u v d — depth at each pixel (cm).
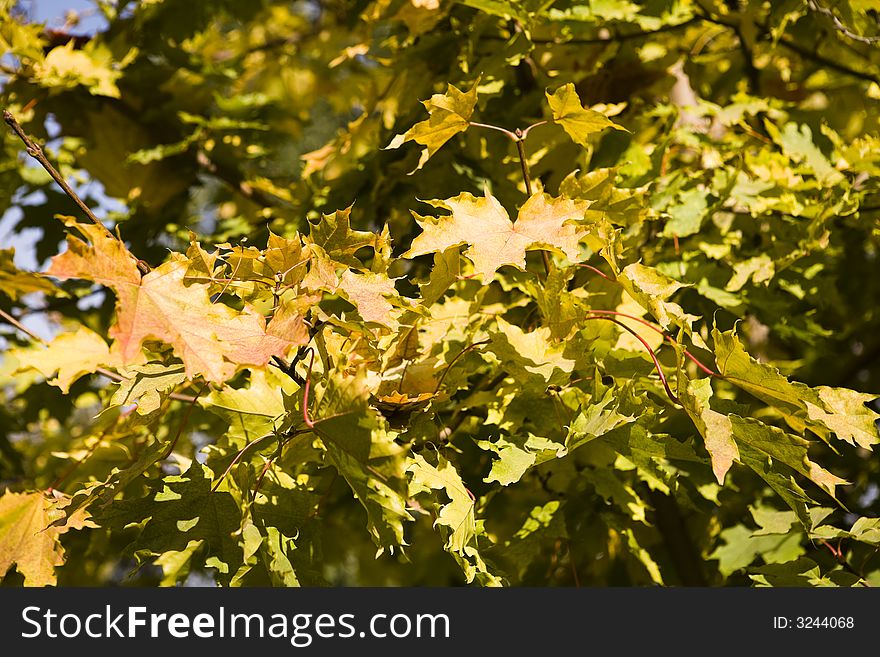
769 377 119
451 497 118
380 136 208
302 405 113
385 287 122
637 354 147
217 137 252
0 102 227
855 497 217
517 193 181
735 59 237
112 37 246
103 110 244
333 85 350
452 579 283
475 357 139
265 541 123
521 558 153
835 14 197
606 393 127
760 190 179
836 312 271
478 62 190
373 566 300
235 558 120
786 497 125
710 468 168
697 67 238
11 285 97
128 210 255
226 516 123
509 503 218
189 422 220
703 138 193
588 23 186
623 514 178
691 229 170
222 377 100
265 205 258
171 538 121
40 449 299
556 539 191
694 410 116
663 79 210
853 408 125
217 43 361
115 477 119
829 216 171
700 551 198
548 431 139
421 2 175
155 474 143
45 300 239
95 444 150
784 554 164
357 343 123
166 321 100
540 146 172
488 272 118
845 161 189
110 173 246
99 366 125
